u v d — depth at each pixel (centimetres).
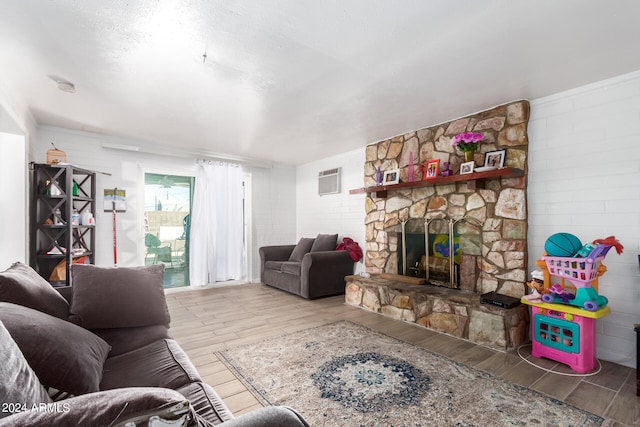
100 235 420
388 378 216
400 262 411
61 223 350
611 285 250
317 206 574
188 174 505
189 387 129
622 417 174
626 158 243
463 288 337
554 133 280
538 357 251
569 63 228
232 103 304
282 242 611
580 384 210
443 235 362
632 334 239
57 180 362
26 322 117
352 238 499
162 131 400
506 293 299
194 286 508
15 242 310
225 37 196
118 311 191
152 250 543
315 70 238
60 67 234
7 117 273
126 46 206
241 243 553
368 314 369
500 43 202
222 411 115
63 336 126
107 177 428
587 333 229
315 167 580
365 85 264
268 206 597
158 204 549
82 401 57
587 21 180
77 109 322
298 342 281
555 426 167
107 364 149
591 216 259
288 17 176
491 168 300
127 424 53
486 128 318
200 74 245
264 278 538
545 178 285
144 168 461
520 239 291
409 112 328
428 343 280
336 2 164
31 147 344
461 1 163
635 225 238
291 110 322
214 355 254
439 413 177
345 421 170
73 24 183
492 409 181
